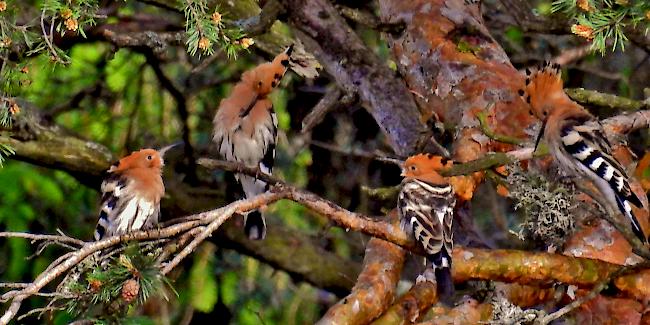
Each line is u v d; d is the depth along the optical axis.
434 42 12.02
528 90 10.20
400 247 9.47
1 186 14.25
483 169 9.96
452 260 9.48
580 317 9.95
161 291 8.47
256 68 12.46
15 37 9.77
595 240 10.04
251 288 15.66
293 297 15.80
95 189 14.57
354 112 16.17
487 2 16.09
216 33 9.51
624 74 15.38
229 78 15.66
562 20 12.66
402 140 11.80
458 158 10.99
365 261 9.69
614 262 9.97
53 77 15.31
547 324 9.22
